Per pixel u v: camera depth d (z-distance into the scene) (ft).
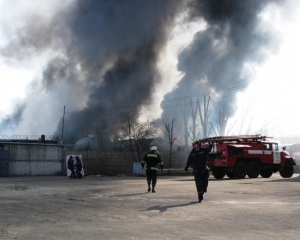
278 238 19.79
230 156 81.97
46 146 112.88
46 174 112.16
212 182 66.03
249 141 85.25
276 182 63.46
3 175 104.73
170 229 22.47
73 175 95.76
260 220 25.22
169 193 45.01
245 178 83.97
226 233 21.17
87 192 48.67
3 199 40.70
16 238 20.57
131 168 125.29
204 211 29.50
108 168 121.39
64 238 20.43
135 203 35.35
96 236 20.80
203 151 36.37
